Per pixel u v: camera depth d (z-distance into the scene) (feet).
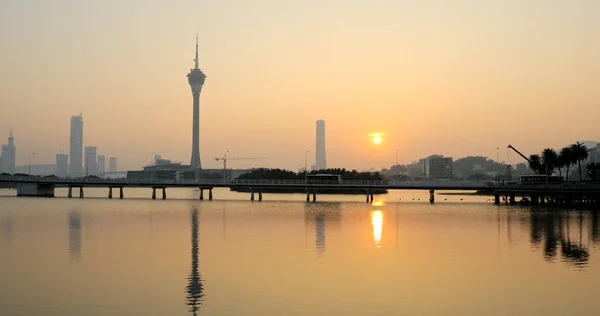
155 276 140.26
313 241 206.80
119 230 240.94
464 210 387.55
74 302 115.34
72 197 583.17
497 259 167.53
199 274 142.92
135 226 258.57
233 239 211.61
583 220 297.53
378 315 107.24
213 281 134.72
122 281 134.31
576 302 117.19
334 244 199.00
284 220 295.69
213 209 387.75
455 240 211.61
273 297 119.75
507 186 447.42
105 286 128.98
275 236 221.66
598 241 208.54
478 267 154.51
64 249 184.24
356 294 122.52
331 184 490.08
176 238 214.28
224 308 111.34
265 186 495.41
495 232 238.89
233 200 547.90
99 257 168.14
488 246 195.21
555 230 246.47
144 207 404.98
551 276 142.51
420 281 136.05
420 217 320.91
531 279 138.82
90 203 455.22
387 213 355.15
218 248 187.73
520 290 127.13
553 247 193.16
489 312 109.81
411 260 165.27
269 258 167.63
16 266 152.97
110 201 499.10
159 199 555.28
